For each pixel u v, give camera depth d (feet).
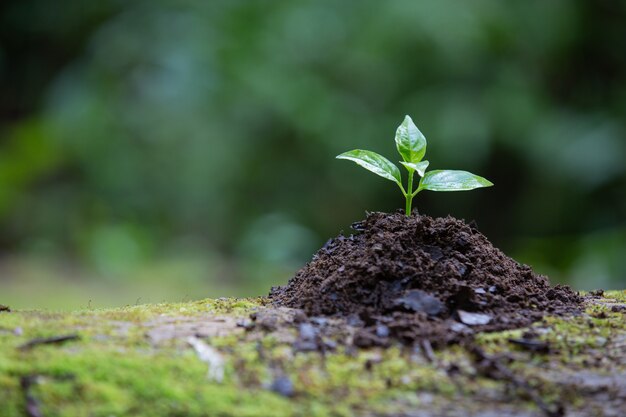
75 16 33.27
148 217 29.94
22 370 5.54
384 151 30.89
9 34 34.09
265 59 30.99
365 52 30.81
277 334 6.50
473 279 7.40
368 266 7.18
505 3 30.83
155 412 5.35
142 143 30.30
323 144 31.19
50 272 24.31
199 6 31.81
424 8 29.91
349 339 6.38
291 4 31.45
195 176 30.48
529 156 30.42
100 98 30.40
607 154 28.81
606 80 31.94
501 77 30.78
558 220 30.14
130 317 7.09
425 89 31.22
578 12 30.91
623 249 25.08
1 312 7.19
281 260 27.81
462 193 31.17
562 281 24.56
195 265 25.82
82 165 30.01
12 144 29.81
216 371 5.80
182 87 30.19
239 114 30.91
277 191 31.53
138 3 32.73
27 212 28.37
